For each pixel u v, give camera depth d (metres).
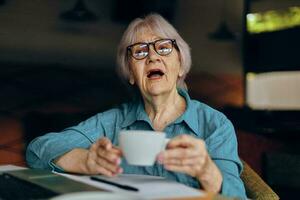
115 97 2.64
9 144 2.46
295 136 2.70
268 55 2.76
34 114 2.50
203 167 0.97
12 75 2.48
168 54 1.36
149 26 1.39
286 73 2.72
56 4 2.54
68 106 2.57
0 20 2.45
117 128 1.46
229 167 1.13
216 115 1.35
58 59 2.55
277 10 2.74
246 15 2.79
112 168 1.03
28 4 2.50
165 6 2.71
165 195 0.83
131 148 0.89
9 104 2.47
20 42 2.49
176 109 1.41
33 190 0.87
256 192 1.34
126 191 0.87
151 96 1.37
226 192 1.00
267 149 2.73
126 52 1.46
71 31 2.57
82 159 1.14
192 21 2.75
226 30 2.80
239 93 2.80
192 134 1.33
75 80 2.59
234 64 2.80
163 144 0.92
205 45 2.76
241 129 2.75
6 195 0.82
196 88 2.75
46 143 1.30
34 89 2.52
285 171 2.44
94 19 2.60
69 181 0.95
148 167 1.28
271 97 2.75
